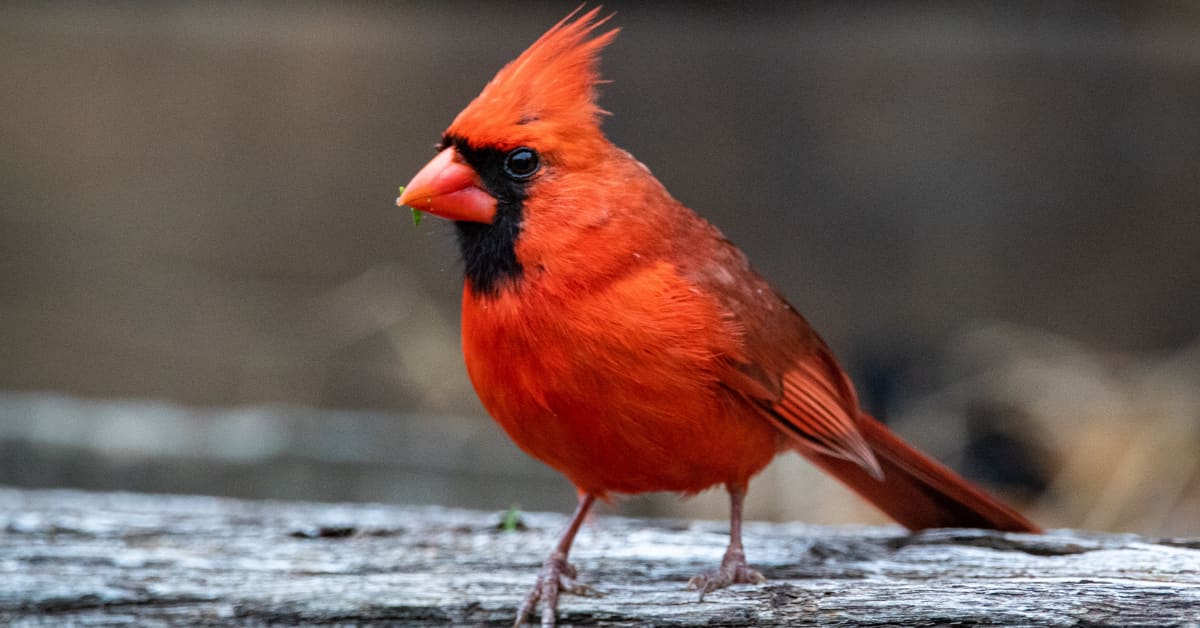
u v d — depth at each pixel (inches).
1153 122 440.8
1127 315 441.4
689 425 194.9
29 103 458.9
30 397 430.9
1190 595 191.0
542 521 237.8
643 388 189.8
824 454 243.3
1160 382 408.2
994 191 446.9
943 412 406.3
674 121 453.1
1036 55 444.8
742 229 454.6
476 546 225.5
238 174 459.5
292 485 371.9
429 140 457.4
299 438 378.6
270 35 459.5
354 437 380.2
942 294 448.1
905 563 211.6
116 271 456.8
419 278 450.3
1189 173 439.5
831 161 452.4
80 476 370.0
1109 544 216.7
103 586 208.5
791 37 454.3
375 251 456.4
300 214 458.3
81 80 459.5
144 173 459.2
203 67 459.8
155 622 205.3
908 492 250.1
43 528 226.1
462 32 459.2
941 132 448.1
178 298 454.3
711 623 198.4
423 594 206.1
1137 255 442.3
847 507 376.8
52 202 458.3
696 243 205.0
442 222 208.5
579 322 187.9
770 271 453.4
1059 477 387.9
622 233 190.7
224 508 241.4
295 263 456.8
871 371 442.9
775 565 215.2
